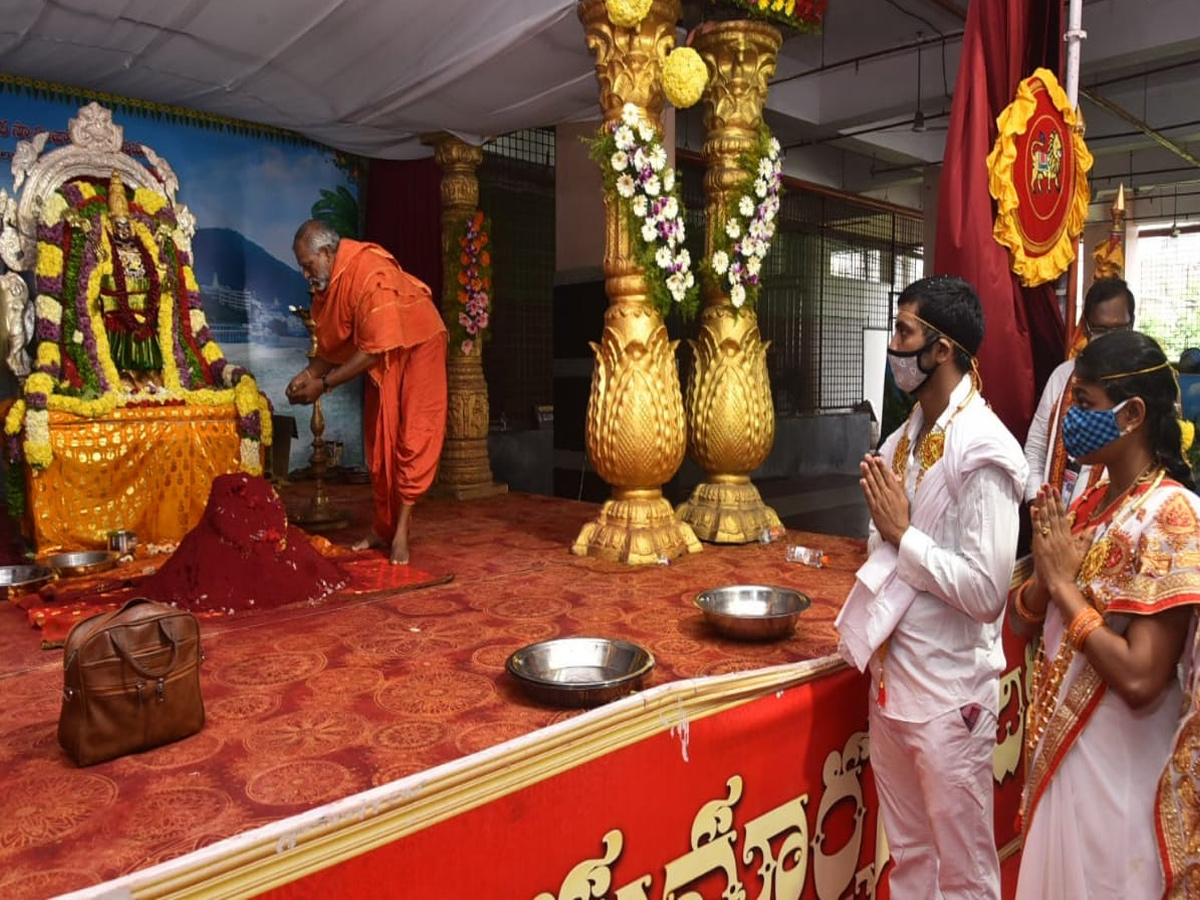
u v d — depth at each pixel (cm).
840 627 208
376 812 152
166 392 434
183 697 198
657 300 378
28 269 436
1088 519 171
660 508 396
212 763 187
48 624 284
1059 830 162
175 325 452
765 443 438
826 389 1255
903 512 191
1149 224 1688
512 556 397
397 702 222
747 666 249
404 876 156
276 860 141
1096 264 415
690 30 447
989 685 198
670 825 200
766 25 415
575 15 405
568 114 548
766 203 421
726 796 212
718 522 425
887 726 203
